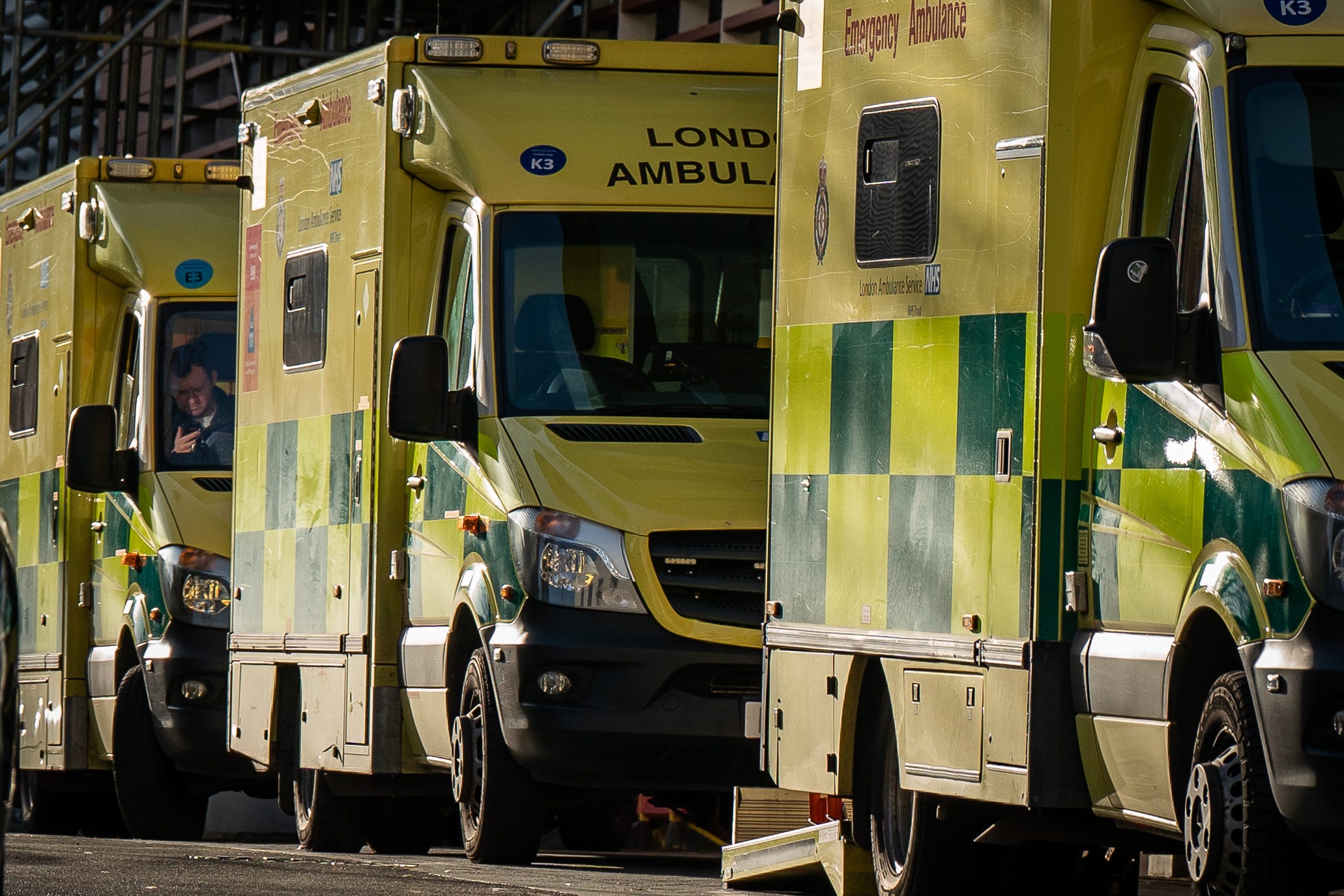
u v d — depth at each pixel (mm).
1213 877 16625
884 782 21516
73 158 71000
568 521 25750
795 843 24141
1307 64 17484
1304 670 15648
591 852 37219
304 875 24500
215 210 39562
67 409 40844
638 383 26953
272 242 33531
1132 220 18594
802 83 22344
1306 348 16609
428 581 28578
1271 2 17672
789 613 22469
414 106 28906
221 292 38719
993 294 19516
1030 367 19000
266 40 62719
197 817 38906
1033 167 19078
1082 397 18891
